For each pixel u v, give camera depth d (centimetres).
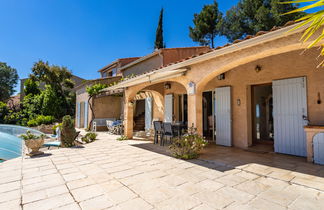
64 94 2638
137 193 341
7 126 1192
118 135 1245
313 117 568
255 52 464
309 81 580
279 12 1770
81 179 412
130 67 1717
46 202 310
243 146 743
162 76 753
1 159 677
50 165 520
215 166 500
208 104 1062
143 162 546
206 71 597
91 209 287
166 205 297
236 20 2297
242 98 754
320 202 302
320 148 502
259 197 322
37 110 2153
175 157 602
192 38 2727
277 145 651
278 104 650
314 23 173
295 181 385
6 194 340
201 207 290
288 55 629
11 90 3862
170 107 1075
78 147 789
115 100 1753
